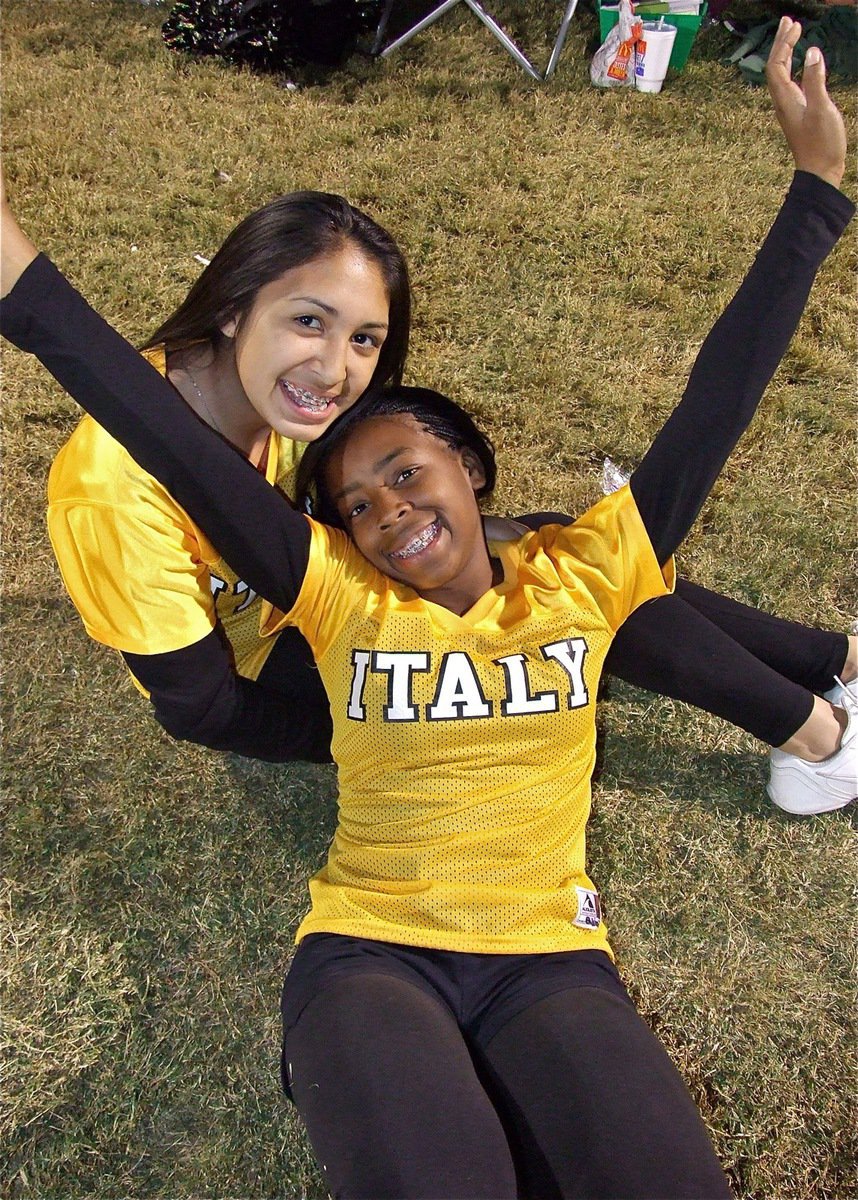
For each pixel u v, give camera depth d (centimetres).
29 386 314
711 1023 204
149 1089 195
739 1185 185
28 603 266
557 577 177
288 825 230
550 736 170
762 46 493
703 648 211
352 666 172
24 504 288
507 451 304
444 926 161
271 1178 187
